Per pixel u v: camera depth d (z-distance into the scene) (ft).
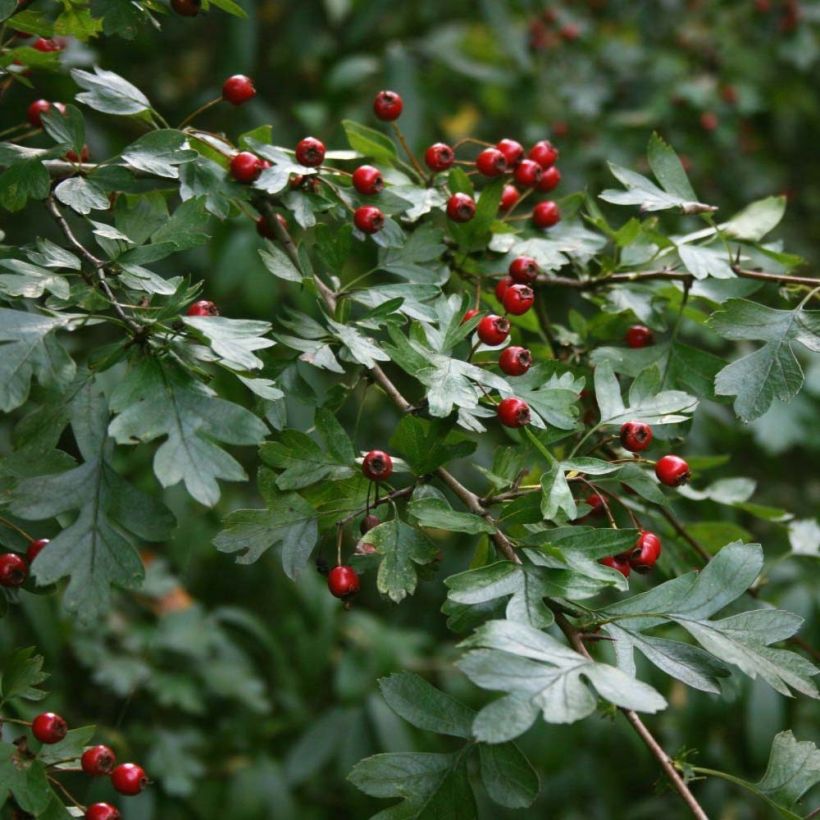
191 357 3.15
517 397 3.27
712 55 6.75
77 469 3.12
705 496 3.80
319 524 3.27
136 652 5.01
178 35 6.50
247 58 5.90
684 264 3.53
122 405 3.10
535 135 6.44
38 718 3.28
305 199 3.45
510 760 3.13
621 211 4.27
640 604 3.15
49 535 3.43
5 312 3.13
